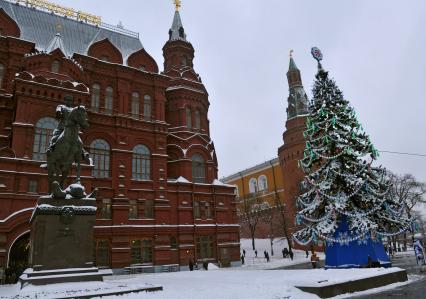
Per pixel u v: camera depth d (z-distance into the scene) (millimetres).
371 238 24312
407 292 16250
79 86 38125
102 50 46719
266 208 83812
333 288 16062
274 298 14539
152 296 14617
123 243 38938
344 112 26969
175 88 52000
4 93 37750
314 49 29547
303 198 27250
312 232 25344
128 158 42469
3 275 29359
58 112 19734
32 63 37094
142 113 46188
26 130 34156
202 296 14734
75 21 49281
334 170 25750
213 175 50531
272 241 74625
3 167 32062
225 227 47844
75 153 19422
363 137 26562
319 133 28172
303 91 83312
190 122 51906
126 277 32906
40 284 15922
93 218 18250
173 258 42344
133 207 41500
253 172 97312
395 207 26656
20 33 41781
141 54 49594
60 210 17438
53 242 17016
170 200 44844
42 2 47719
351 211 24812
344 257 24797
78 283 16359
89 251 17656
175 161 48344
